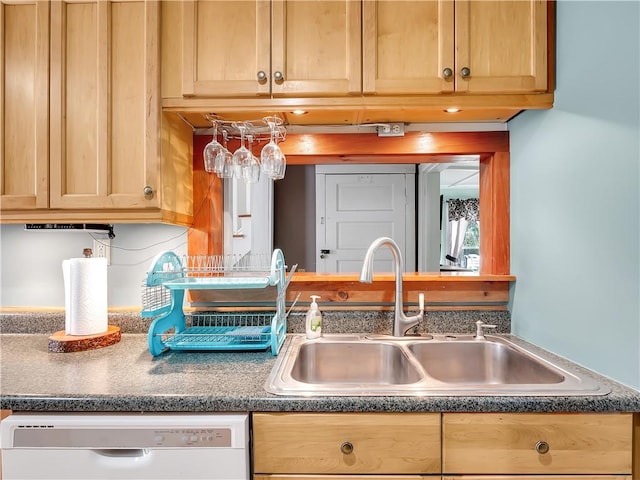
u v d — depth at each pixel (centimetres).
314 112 144
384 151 167
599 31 111
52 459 99
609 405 98
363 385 107
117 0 136
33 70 137
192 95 135
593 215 114
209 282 137
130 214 138
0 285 170
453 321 162
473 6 133
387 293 165
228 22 135
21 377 114
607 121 108
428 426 100
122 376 115
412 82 132
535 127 143
